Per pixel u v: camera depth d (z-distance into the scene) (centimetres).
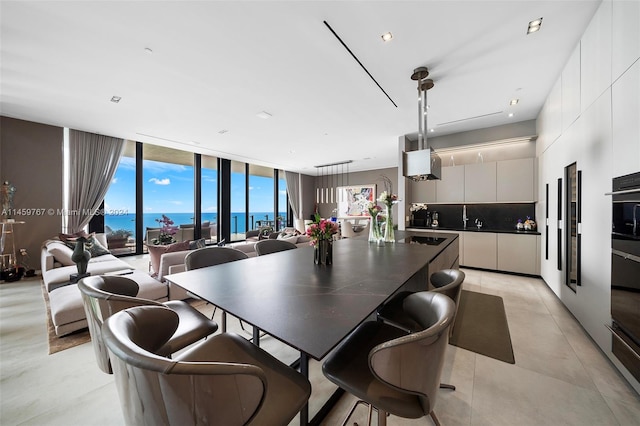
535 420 135
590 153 211
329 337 82
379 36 216
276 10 188
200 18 194
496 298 316
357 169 951
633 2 155
